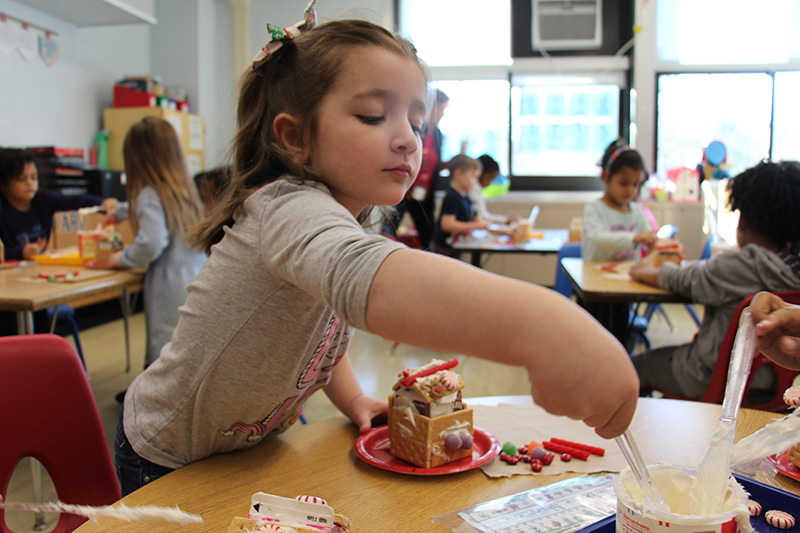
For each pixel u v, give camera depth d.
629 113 5.36
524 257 5.21
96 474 0.85
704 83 5.18
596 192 5.41
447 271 0.45
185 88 5.19
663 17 5.12
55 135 4.25
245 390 0.74
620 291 1.95
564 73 5.33
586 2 5.27
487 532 0.59
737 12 5.06
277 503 0.53
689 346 1.80
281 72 0.71
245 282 0.69
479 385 2.99
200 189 2.80
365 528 0.60
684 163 5.29
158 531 0.59
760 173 1.65
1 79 3.80
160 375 0.81
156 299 2.26
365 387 2.94
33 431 0.82
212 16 5.36
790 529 0.58
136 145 2.23
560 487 0.69
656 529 0.47
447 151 5.46
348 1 5.17
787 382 1.30
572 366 0.42
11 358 0.82
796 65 5.06
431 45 5.45
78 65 4.44
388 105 0.64
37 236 3.00
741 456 0.67
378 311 0.46
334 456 0.78
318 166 0.67
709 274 1.73
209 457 0.79
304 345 0.73
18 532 1.64
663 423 0.85
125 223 3.86
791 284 1.58
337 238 0.52
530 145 5.46
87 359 3.36
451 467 0.72
